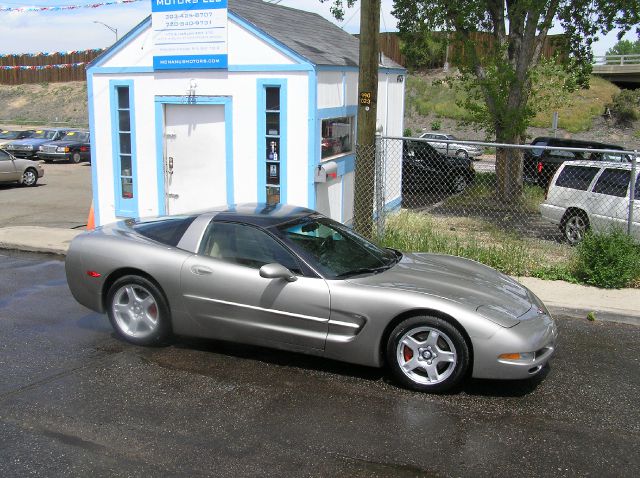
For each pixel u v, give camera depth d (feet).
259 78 31.30
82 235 20.21
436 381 15.80
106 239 19.61
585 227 33.96
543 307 17.58
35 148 94.17
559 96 58.49
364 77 28.94
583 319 23.03
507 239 31.81
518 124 48.06
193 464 12.44
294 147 31.07
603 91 163.84
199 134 33.53
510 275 27.86
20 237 35.22
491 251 28.86
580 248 27.43
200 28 32.01
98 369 17.35
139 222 20.68
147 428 13.94
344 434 13.76
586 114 150.92
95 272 19.34
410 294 16.08
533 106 52.70
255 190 32.58
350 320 16.35
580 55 54.44
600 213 32.99
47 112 199.31
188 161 34.06
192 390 16.02
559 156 58.80
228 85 32.12
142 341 19.06
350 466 12.45
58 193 61.05
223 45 31.68
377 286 16.55
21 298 24.56
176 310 18.38
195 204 34.27
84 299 19.81
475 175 54.49
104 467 12.32
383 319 16.06
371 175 29.63
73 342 19.53
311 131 30.55
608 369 17.97
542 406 15.37
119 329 19.40
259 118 31.76
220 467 12.35
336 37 42.39
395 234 30.76
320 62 30.63
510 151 48.37
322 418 14.51
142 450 12.99
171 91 33.47
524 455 12.99
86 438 13.48
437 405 15.29
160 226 19.71
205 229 18.67
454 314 15.48
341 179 34.78
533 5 46.01
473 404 15.40
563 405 15.46
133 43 33.94
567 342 20.35
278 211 19.65
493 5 52.31
